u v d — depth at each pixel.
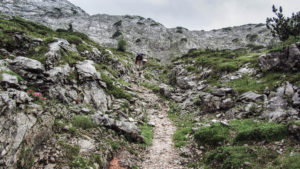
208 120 15.88
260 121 12.62
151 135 13.93
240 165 8.33
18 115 7.02
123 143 11.25
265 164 8.02
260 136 9.85
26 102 8.19
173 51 93.94
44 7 105.25
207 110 17.73
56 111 9.98
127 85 27.36
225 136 11.18
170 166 9.87
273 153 8.49
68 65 16.88
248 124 12.41
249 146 9.52
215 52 50.59
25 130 6.75
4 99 6.85
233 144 10.31
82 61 19.17
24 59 13.27
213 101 17.62
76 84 15.57
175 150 11.74
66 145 7.92
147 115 18.92
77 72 16.73
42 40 18.16
